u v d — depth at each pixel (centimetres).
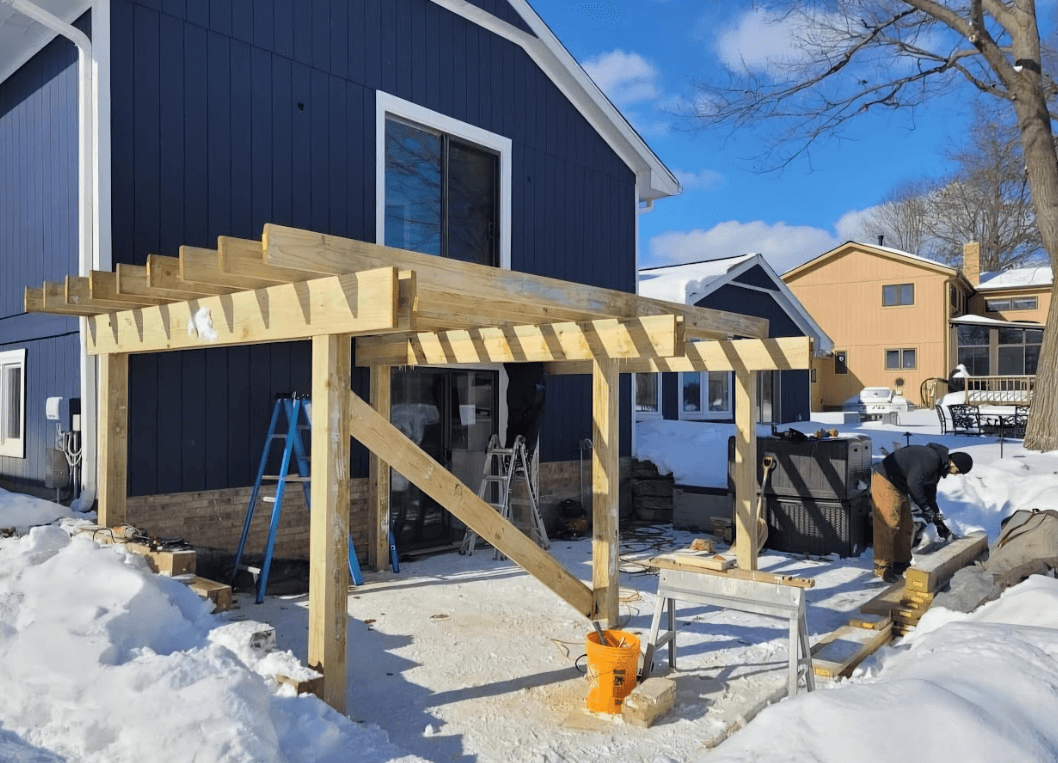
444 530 891
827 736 290
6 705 331
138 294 449
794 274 3053
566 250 1013
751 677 463
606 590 555
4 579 462
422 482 431
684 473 1030
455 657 496
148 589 416
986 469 952
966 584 554
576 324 560
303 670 365
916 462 702
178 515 628
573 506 975
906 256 2792
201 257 381
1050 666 350
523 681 454
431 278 397
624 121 1069
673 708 416
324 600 372
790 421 1709
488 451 863
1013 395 1903
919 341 2789
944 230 4253
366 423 402
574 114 1033
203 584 468
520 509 918
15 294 733
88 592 421
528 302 453
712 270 1417
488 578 714
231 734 295
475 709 412
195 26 646
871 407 2288
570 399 1016
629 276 1122
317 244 348
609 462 560
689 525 987
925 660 377
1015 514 630
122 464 571
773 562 805
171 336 491
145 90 612
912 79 1403
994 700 311
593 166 1063
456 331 664
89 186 591
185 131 637
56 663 351
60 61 648
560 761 354
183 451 632
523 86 958
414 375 851
